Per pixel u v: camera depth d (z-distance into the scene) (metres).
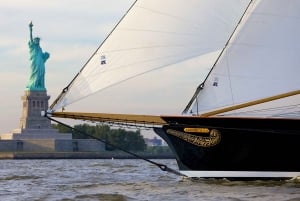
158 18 30.42
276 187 31.34
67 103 30.50
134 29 30.27
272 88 32.09
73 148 185.00
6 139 182.25
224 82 32.06
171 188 33.03
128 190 33.66
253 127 32.47
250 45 31.94
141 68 30.12
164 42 30.41
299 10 31.94
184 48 30.58
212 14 31.11
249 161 32.88
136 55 30.14
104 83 29.94
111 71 30.00
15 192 35.16
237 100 32.16
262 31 31.98
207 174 33.44
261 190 30.34
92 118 32.69
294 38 32.06
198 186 32.41
